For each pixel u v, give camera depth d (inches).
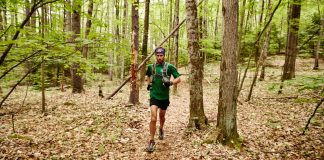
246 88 597.0
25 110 389.4
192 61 259.4
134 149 223.8
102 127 282.5
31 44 162.9
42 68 369.1
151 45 1272.1
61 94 538.6
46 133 268.4
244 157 203.2
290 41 548.7
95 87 693.9
